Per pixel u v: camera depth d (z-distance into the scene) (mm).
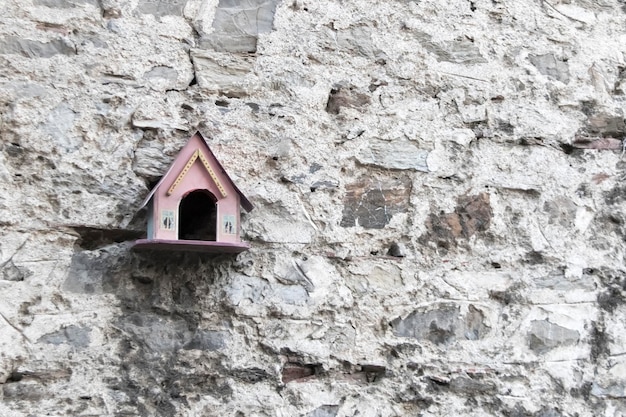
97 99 2428
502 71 2900
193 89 2555
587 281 2758
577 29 3035
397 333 2564
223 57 2615
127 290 2344
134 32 2523
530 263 2732
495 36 2934
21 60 2369
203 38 2609
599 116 2953
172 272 2396
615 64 3039
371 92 2752
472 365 2592
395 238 2646
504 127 2842
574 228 2803
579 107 2943
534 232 2760
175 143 2484
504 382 2602
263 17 2697
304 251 2551
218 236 2291
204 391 2354
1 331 2184
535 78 2924
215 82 2586
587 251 2793
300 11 2748
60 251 2295
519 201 2781
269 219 2535
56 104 2381
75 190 2340
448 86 2830
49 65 2396
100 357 2271
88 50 2453
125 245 2365
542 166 2834
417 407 2523
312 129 2652
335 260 2574
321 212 2596
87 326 2277
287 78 2668
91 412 2227
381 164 2686
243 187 2527
